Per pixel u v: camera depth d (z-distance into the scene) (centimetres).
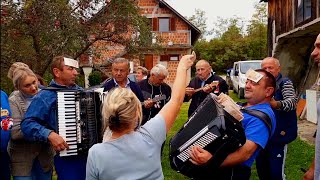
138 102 254
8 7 868
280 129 440
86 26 1051
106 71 1772
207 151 296
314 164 331
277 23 1755
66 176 374
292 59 1532
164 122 264
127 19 1121
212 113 298
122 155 244
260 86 342
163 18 3194
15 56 909
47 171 421
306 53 1508
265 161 449
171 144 322
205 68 614
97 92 371
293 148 834
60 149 357
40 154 416
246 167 323
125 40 1185
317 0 1202
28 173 404
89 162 246
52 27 954
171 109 271
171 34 3197
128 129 251
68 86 399
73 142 362
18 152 403
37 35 938
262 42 4638
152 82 602
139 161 246
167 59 3209
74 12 1026
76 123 362
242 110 332
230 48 4662
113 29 1124
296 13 1464
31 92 415
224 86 613
